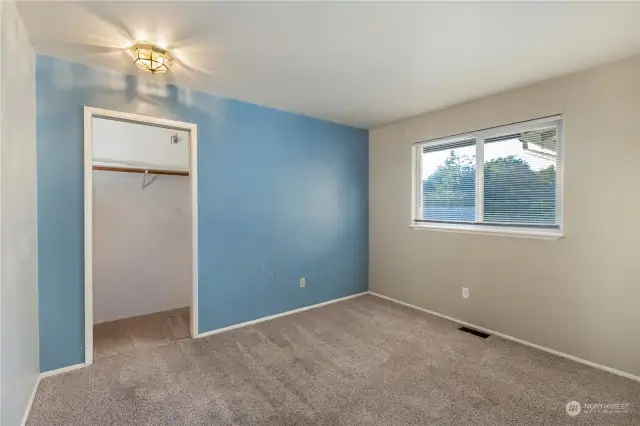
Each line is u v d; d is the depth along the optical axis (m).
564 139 2.50
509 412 1.84
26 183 1.91
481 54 2.17
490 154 3.05
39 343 2.19
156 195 3.79
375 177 4.23
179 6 1.65
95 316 3.37
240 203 3.17
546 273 2.62
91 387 2.08
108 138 3.38
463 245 3.23
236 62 2.29
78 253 2.35
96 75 2.39
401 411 1.85
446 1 1.60
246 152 3.19
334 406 1.90
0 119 1.43
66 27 1.85
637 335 2.17
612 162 2.26
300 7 1.65
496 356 2.52
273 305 3.43
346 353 2.58
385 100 3.11
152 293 3.75
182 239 3.97
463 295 3.23
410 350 2.63
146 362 2.42
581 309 2.43
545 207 2.67
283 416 1.81
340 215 4.03
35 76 2.16
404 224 3.85
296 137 3.58
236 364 2.39
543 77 2.54
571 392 2.04
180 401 1.94
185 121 2.81
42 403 1.91
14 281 1.63
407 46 2.06
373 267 4.29
